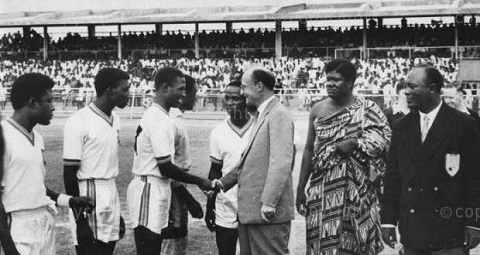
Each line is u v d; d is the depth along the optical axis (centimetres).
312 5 3741
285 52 3622
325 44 3603
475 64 2372
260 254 495
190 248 709
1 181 436
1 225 420
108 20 3884
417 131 473
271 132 482
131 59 3709
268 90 498
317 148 538
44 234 466
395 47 3278
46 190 498
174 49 3822
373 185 534
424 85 464
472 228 455
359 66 3061
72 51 3959
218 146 592
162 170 546
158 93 560
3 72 3750
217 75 3259
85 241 516
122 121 2459
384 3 3631
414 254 475
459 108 657
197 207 604
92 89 2858
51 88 465
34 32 4112
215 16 3706
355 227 525
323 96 2544
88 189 526
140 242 556
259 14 3638
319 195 533
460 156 460
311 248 539
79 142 520
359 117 525
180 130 581
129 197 566
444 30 3381
